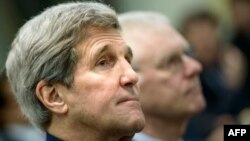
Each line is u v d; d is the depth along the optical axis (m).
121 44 4.84
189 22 11.11
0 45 12.75
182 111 6.62
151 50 6.61
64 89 4.75
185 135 9.53
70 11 4.79
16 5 12.72
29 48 4.80
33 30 4.82
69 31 4.71
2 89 9.31
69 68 4.71
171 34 6.77
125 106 4.69
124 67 4.77
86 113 4.71
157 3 14.34
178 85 6.61
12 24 12.84
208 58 10.91
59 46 4.70
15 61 4.93
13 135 9.31
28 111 4.95
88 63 4.72
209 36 10.97
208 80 10.48
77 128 4.79
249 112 9.99
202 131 9.60
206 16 11.12
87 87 4.70
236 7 11.76
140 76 6.58
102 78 4.70
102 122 4.69
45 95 4.80
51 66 4.73
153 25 6.75
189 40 11.04
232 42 11.72
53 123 4.89
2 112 9.40
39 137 9.17
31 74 4.81
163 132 6.66
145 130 6.61
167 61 6.61
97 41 4.75
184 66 6.68
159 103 6.59
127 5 13.73
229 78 11.05
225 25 14.20
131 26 6.76
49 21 4.78
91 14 4.78
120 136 4.77
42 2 9.71
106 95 4.68
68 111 4.77
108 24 4.82
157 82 6.58
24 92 4.89
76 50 4.71
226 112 10.34
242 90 10.57
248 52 11.52
